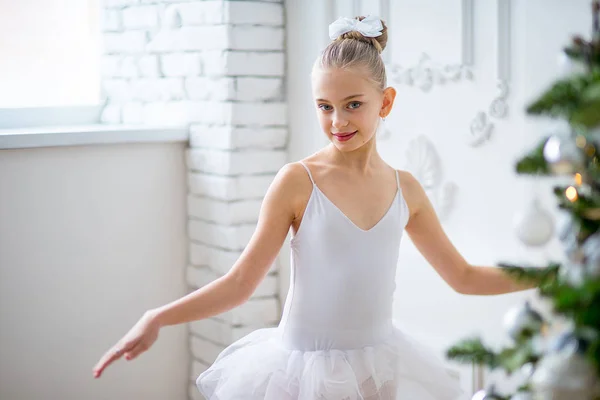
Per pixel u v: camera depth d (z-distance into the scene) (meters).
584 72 1.07
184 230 3.05
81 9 3.36
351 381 1.63
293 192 1.69
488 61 2.12
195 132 2.94
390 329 1.78
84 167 2.80
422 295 2.39
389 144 2.48
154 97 3.15
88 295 2.84
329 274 1.68
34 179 2.71
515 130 2.05
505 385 2.05
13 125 3.12
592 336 1.00
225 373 1.80
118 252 2.90
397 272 2.49
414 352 1.78
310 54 2.74
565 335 1.03
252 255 1.67
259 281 1.68
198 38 2.88
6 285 2.68
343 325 1.69
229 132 2.77
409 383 1.76
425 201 1.84
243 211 2.83
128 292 2.93
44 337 2.76
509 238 2.10
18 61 3.21
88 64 3.39
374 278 1.70
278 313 2.94
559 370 1.00
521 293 2.04
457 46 2.20
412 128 2.38
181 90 2.99
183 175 3.03
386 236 1.72
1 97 3.18
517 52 2.04
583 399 1.00
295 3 2.79
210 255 2.92
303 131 2.81
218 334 2.91
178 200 3.03
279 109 2.86
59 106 3.25
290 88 2.86
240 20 2.75
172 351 3.06
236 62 2.76
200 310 1.59
